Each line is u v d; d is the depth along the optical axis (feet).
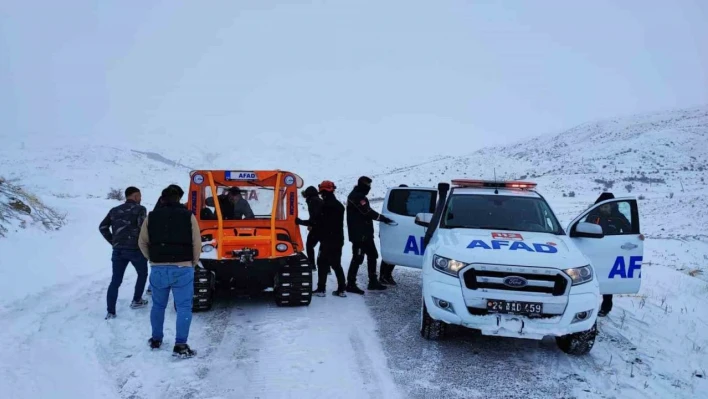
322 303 26.76
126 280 30.76
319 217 27.73
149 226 19.11
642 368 19.22
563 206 91.61
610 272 22.57
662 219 77.05
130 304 25.11
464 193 24.88
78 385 16.28
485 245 20.01
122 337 20.81
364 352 19.83
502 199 24.43
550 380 17.76
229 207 28.66
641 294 31.30
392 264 28.73
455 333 22.33
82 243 40.09
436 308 19.38
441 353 19.94
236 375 17.56
